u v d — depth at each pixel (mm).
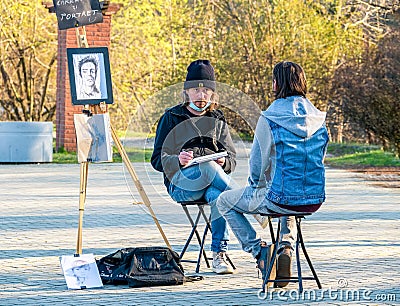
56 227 12688
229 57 32281
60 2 9172
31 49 33844
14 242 11289
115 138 9234
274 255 8250
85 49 9031
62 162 25547
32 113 34531
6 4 32969
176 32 35812
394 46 25625
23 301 7906
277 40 31719
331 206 15469
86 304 7766
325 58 31484
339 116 31984
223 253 9258
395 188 18875
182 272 8688
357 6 34250
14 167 23984
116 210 14742
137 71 37031
